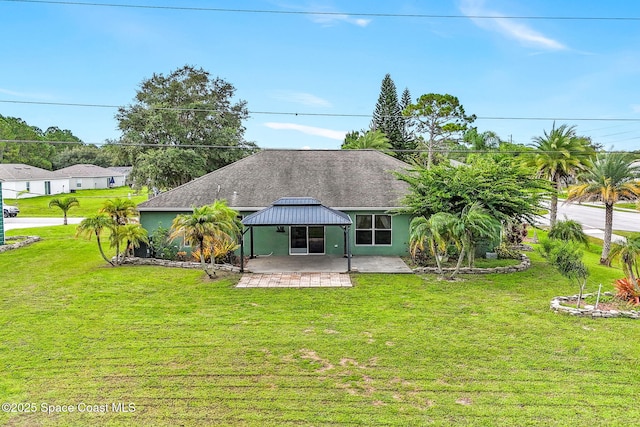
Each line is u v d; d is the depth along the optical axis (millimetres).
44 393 8680
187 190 22922
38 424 7613
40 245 25531
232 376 9422
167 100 44281
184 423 7664
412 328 12227
